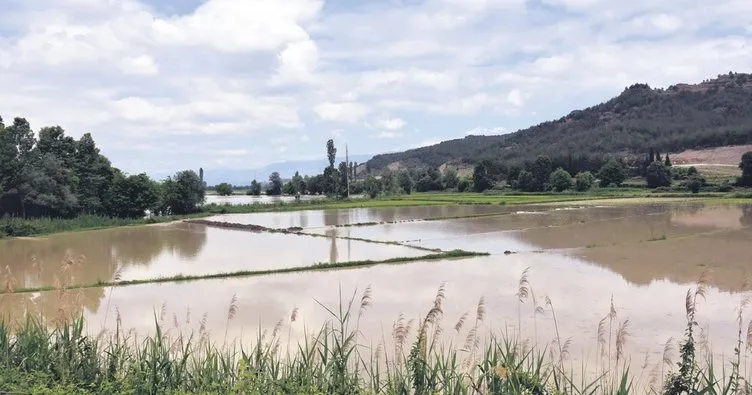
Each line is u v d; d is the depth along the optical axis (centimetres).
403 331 1043
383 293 2472
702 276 1067
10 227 5356
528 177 11831
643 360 1484
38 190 6169
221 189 17050
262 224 6419
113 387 986
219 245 4491
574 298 2262
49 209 6412
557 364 1288
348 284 2717
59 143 7150
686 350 894
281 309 2222
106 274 3162
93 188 6969
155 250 4228
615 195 9788
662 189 9994
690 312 905
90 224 6334
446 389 973
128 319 2103
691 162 13988
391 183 13125
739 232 4422
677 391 889
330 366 1022
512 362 969
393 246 4200
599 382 1273
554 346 1605
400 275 2930
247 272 3114
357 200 10825
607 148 16525
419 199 10319
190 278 3000
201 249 4253
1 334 1222
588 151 16188
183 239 4981
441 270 3042
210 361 1070
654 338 1702
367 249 4053
